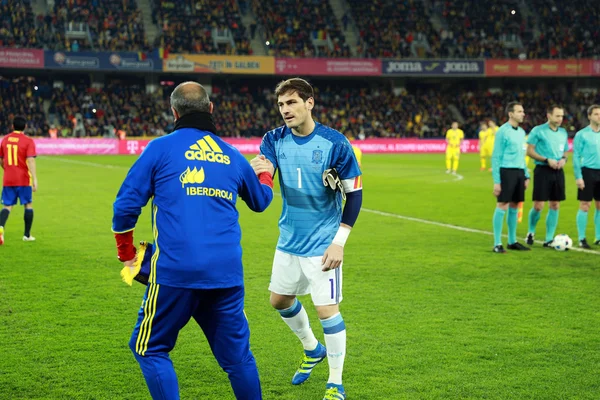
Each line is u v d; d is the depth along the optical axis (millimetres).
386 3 107000
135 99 92875
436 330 12586
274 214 30750
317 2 104125
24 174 22109
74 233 24344
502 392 9562
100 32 90125
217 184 7691
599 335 12312
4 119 83688
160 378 7523
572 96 107562
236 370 7926
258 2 101625
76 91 92938
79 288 15891
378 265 18828
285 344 11812
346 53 97938
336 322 9273
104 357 11039
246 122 94000
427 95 106875
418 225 26938
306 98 9102
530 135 21422
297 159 9250
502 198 20641
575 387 9750
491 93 105812
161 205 7562
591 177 21641
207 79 97500
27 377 10086
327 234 9344
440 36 104500
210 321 7918
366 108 101750
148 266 7797
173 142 7672
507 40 105812
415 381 10016
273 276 9781
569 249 21531
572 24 107062
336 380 9289
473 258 19906
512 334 12344
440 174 54812
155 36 96188
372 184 45688
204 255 7484
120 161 68062
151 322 7578
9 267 18281
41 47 86000
